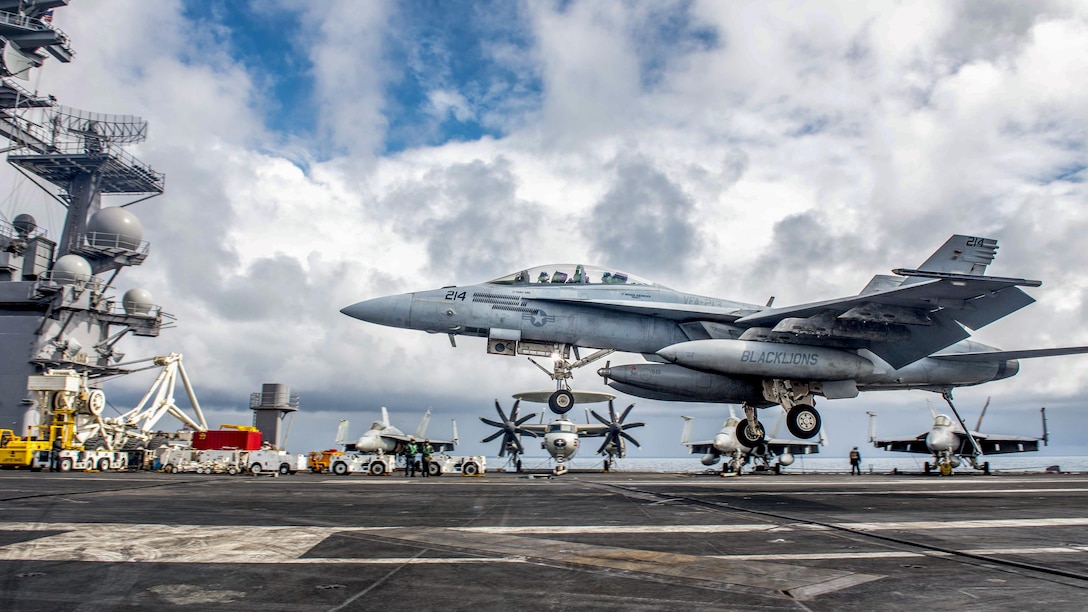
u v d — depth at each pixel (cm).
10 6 4328
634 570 594
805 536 810
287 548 697
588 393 3928
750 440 2106
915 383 2325
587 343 1972
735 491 1661
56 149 4953
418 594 503
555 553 675
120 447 4184
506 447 4981
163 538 762
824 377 1794
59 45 4481
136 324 4703
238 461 3647
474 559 641
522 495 1463
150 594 500
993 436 4366
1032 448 4584
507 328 1931
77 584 531
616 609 465
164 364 4725
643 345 1967
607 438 4909
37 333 4150
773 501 1327
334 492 1555
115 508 1105
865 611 462
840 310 1720
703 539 779
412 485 1909
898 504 1280
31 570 584
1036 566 625
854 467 4244
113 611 454
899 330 1788
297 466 3875
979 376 2331
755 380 2039
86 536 776
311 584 534
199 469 3653
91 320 4484
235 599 485
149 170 5284
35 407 4088
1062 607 476
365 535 789
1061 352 2097
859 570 602
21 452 3192
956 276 1477
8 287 4253
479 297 1952
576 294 1967
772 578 564
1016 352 2130
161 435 4725
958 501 1368
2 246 4572
